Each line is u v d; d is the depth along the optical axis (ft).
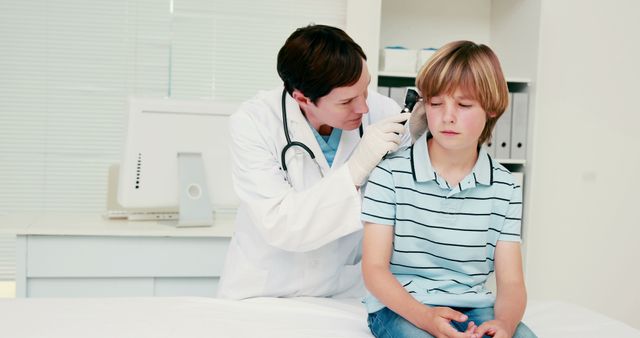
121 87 10.19
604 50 10.04
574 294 10.27
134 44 10.18
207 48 10.33
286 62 4.20
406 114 4.03
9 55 9.95
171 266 6.31
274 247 4.66
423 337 3.31
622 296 10.32
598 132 10.13
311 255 4.61
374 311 3.69
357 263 4.89
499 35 9.77
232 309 4.10
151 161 6.56
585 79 10.05
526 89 9.03
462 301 3.58
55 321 3.72
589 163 10.16
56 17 10.01
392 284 3.52
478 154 3.79
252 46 10.41
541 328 3.83
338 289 4.81
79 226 6.33
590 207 10.20
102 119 10.18
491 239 3.77
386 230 3.72
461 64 3.43
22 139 10.06
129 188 6.52
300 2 10.47
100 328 3.62
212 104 6.75
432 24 9.92
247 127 4.65
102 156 10.23
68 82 10.09
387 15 9.80
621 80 10.11
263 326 3.75
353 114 4.31
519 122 8.98
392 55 8.91
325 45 4.05
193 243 6.32
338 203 4.05
